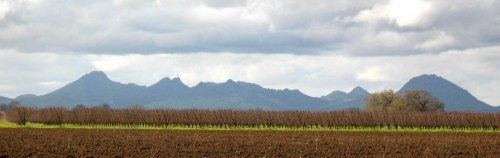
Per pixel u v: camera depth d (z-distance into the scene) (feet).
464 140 227.61
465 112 358.84
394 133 276.21
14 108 360.69
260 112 359.66
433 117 350.64
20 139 211.20
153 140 212.02
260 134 257.34
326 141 215.92
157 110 359.66
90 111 357.20
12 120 359.46
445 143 211.00
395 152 178.19
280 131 289.94
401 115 351.67
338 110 366.63
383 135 256.73
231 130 298.15
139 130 285.02
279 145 195.42
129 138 221.87
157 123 352.28
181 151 173.68
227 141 210.79
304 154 168.66
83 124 353.10
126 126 351.67
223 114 355.77
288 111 361.30
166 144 195.21
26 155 158.71
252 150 178.60
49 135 235.20
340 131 296.30
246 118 354.13
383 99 529.45
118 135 239.50
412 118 350.23
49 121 349.82
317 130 310.65
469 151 183.01
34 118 352.90
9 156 156.35
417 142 214.48
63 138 218.59
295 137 237.25
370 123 351.67
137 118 352.90
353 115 353.72
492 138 242.17
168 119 351.87
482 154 175.63
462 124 347.77
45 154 161.79
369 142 212.23
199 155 164.76
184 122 353.10
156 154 165.78
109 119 352.69
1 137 220.02
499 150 187.21
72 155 160.97
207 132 271.69
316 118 352.90
